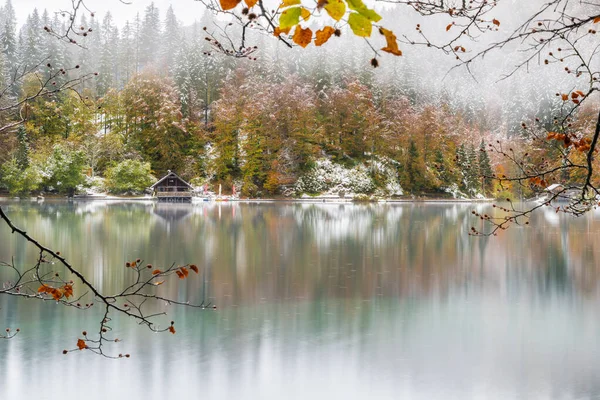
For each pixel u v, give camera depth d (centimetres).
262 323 1284
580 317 1342
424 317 1348
